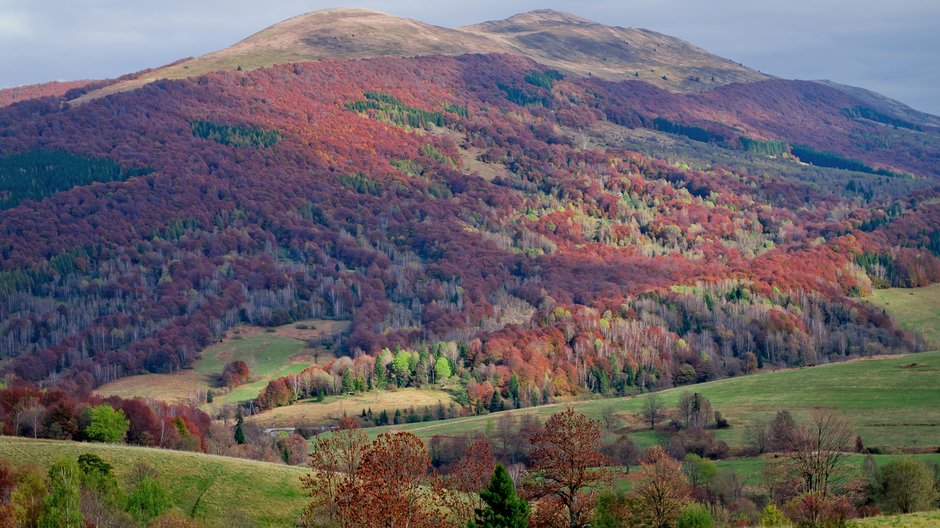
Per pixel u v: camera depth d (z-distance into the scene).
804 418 155.50
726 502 104.88
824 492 95.31
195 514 91.31
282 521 92.44
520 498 73.62
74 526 77.19
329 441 78.81
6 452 97.19
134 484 93.94
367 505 66.19
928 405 157.00
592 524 79.69
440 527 69.69
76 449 101.00
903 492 95.00
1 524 77.94
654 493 81.75
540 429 138.62
